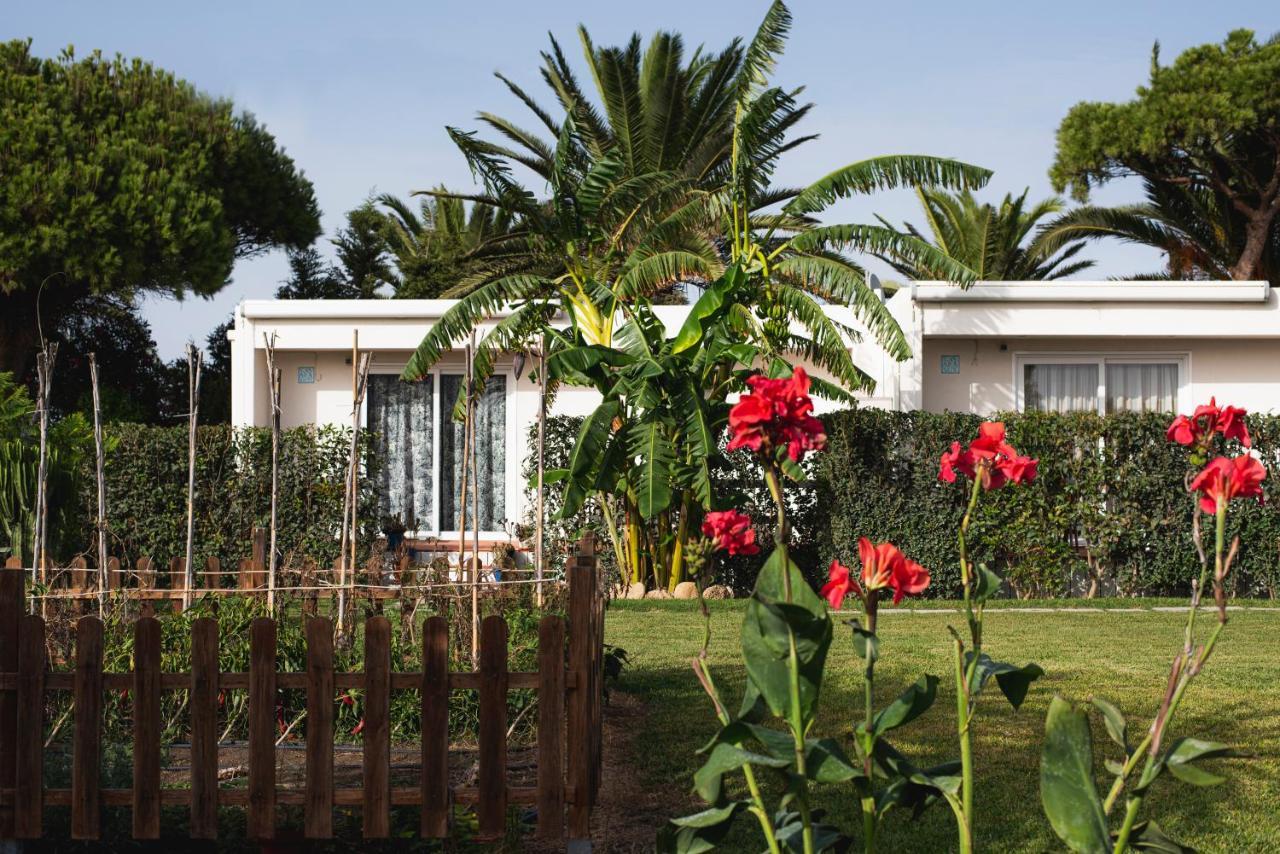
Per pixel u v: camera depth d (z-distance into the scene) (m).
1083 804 2.91
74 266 23.09
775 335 12.82
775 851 3.12
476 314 12.28
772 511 13.93
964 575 3.17
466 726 6.25
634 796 5.50
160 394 26.42
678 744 6.37
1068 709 2.95
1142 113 24.78
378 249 36.69
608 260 13.24
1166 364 15.98
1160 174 25.86
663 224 13.09
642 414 12.06
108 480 13.73
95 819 4.28
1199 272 27.66
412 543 15.62
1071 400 16.02
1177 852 2.95
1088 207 25.22
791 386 3.04
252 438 14.15
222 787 4.98
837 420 13.59
